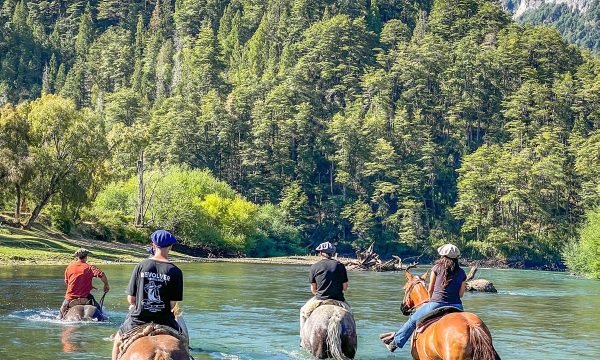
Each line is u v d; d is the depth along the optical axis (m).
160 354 11.02
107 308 29.69
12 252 64.19
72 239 83.62
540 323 28.83
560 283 66.69
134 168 143.50
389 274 72.31
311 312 19.83
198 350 20.36
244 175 197.25
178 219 111.38
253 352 20.08
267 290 43.19
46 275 46.75
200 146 196.25
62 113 80.94
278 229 146.00
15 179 75.31
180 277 12.57
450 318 13.76
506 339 23.86
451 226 180.62
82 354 18.66
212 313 29.64
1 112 78.75
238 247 121.12
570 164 185.12
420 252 176.25
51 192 80.56
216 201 124.50
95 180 90.69
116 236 93.88
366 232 178.50
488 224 171.88
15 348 19.50
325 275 20.09
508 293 48.69
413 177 191.38
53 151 80.69
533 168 175.00
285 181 192.50
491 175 175.25
